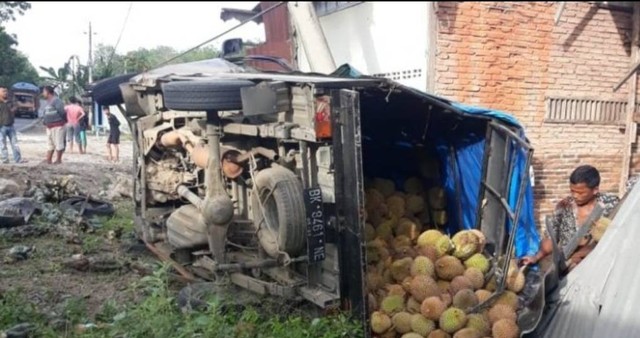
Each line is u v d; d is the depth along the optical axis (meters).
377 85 4.66
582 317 4.19
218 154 4.95
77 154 10.84
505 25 8.29
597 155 9.20
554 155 8.84
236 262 5.07
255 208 4.88
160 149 6.54
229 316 4.46
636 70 8.82
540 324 4.45
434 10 7.88
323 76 5.51
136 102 6.75
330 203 4.46
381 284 4.78
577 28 8.80
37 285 5.30
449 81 8.03
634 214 4.25
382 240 5.42
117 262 5.98
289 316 4.56
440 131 6.06
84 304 4.87
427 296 4.46
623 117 9.38
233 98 4.75
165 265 4.75
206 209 4.83
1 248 6.30
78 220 7.31
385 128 6.20
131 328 4.11
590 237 4.65
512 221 5.19
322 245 4.41
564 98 8.80
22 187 8.35
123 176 9.69
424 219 6.20
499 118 5.52
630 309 3.92
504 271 4.63
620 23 9.13
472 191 5.91
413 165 6.52
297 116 4.66
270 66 8.25
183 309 4.48
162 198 6.56
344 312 4.34
